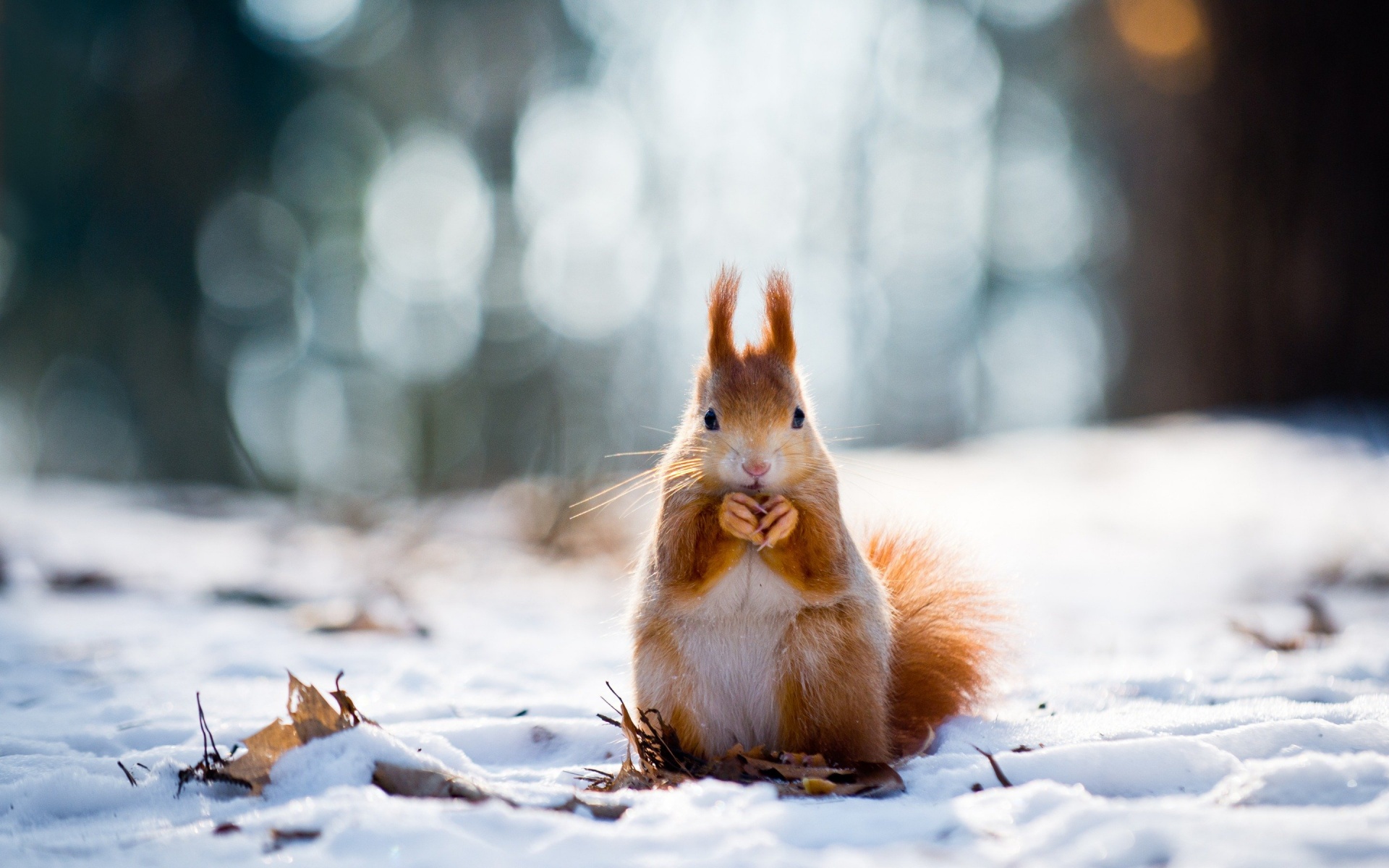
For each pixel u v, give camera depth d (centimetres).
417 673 611
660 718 412
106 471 3023
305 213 3256
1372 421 1709
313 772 356
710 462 434
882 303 3700
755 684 433
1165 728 431
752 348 485
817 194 3481
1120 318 2639
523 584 1205
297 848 289
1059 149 3541
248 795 371
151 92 2991
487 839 295
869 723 427
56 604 959
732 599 427
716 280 495
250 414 3247
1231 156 2047
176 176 2998
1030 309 3778
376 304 3388
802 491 436
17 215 2961
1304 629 750
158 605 956
